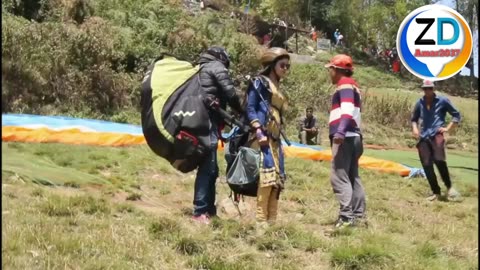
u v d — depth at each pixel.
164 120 5.55
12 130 8.60
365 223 6.22
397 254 5.13
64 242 4.48
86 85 13.74
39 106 12.77
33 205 5.49
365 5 47.72
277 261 4.83
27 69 12.70
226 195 7.59
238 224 5.51
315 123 14.78
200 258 4.59
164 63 5.79
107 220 5.36
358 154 6.25
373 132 20.88
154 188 7.52
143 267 4.34
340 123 6.07
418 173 11.07
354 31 44.62
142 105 5.71
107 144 9.47
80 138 9.20
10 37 12.67
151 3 18.66
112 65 15.19
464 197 9.62
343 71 6.25
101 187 6.90
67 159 7.99
